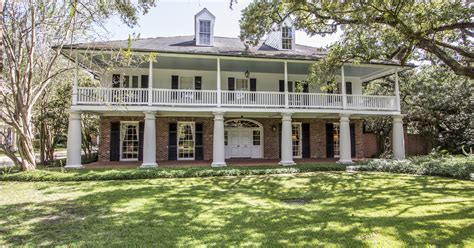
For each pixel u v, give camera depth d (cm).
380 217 581
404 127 2277
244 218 579
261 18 1199
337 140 1900
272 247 427
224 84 1722
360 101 1595
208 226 528
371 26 1003
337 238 462
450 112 2142
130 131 1670
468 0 847
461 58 1199
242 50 1527
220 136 1395
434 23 849
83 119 1952
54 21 1243
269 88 1770
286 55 1506
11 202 722
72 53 1305
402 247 424
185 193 838
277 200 754
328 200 752
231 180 1073
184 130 1703
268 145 1798
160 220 567
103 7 1059
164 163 1542
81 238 470
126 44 1387
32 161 1206
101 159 1611
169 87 1658
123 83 1598
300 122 1845
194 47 1516
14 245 439
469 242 439
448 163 1249
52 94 1652
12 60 1130
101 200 744
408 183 995
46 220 570
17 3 1127
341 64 1248
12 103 1236
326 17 1023
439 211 621
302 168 1304
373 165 1349
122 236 478
